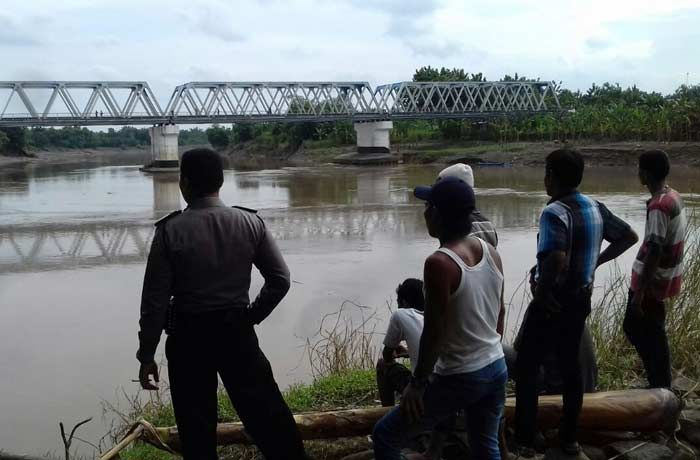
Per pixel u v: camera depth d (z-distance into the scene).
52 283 15.70
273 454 3.73
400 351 4.71
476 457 3.37
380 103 76.50
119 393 8.51
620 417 4.29
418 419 3.21
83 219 28.41
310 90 77.12
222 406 5.64
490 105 86.81
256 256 3.63
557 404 4.36
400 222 25.22
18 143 107.62
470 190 3.16
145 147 188.25
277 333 10.64
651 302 4.60
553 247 3.74
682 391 5.06
